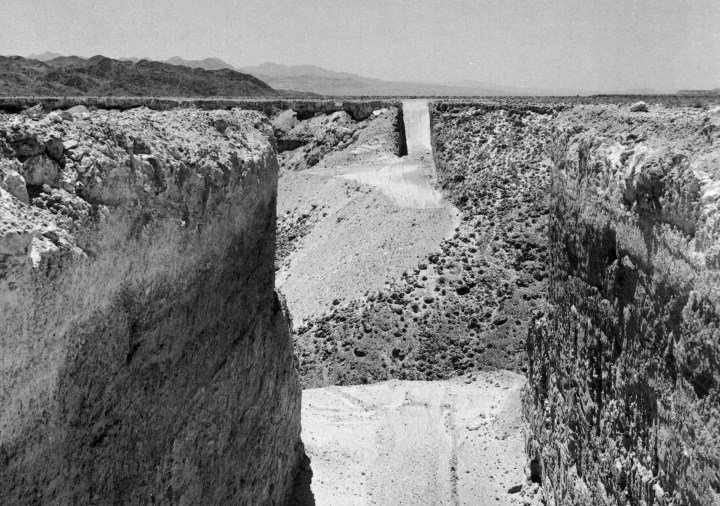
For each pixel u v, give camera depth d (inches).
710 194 299.7
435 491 660.7
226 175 446.0
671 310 330.6
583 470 482.3
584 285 486.3
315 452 721.0
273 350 581.0
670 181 334.3
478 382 954.7
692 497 303.3
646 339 364.2
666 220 336.5
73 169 299.1
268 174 553.6
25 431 254.4
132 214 326.0
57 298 265.0
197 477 417.7
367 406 855.1
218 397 451.8
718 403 282.5
